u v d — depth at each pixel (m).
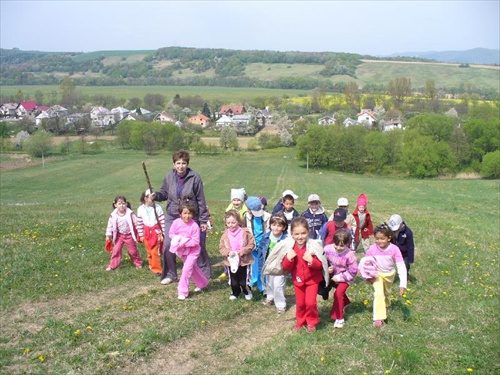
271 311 9.59
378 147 89.88
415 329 8.45
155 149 108.81
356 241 13.81
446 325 8.79
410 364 7.13
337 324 8.48
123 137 113.94
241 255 9.83
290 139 115.25
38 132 103.69
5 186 71.56
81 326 8.50
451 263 13.94
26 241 14.25
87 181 76.88
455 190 61.59
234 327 8.80
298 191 65.06
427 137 87.06
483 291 11.07
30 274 11.30
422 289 11.20
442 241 17.27
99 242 14.74
